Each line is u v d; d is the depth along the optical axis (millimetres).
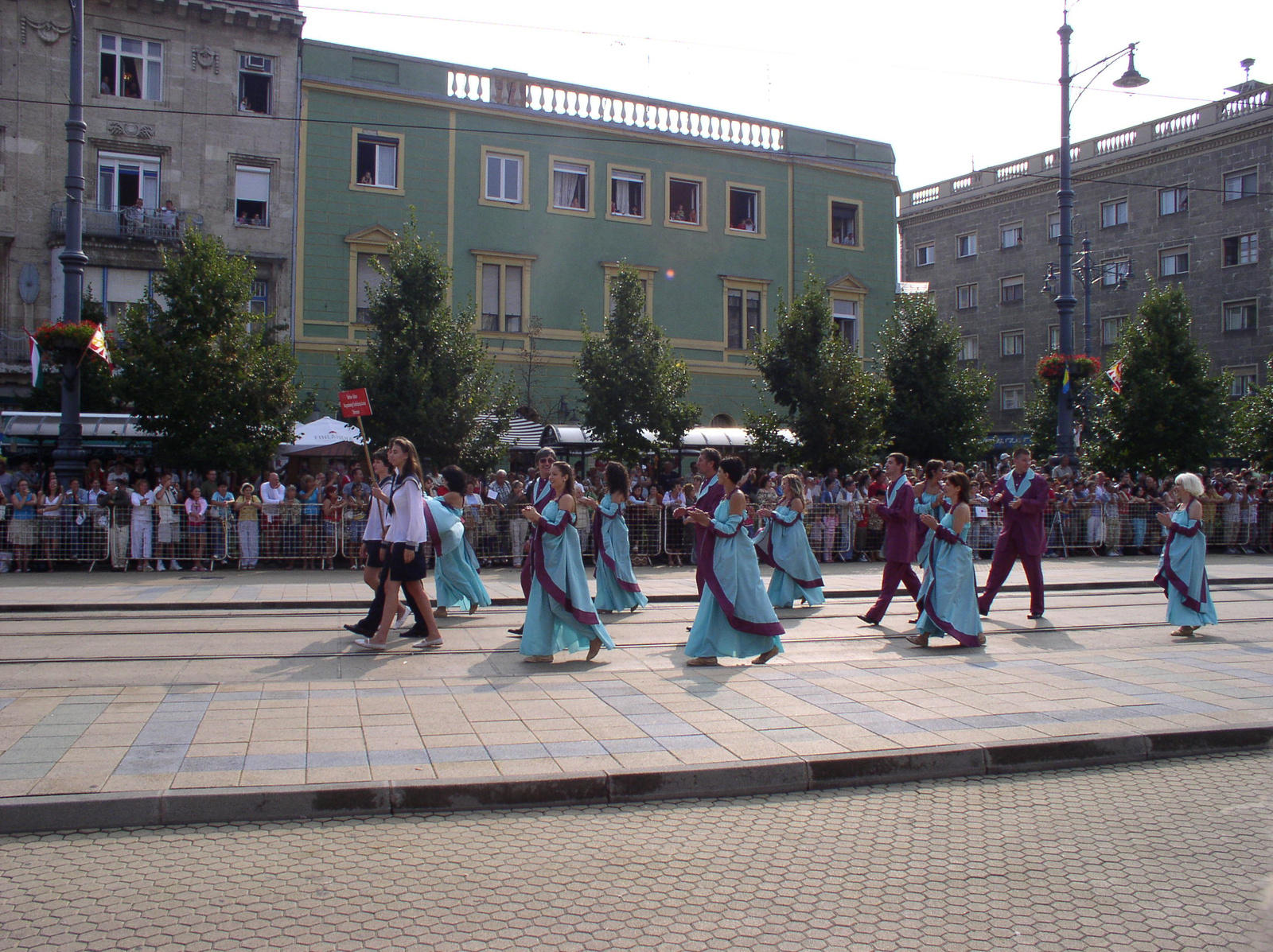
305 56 27016
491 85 29109
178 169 26422
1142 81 19359
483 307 28719
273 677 7680
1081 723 6234
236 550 16672
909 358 27906
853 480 21203
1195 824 4852
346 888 3996
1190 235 40812
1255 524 22062
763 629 8203
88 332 16766
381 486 10062
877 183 34500
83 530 15953
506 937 3584
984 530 20078
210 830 4621
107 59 26156
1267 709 6664
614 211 30547
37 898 3855
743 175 32250
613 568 11695
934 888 4066
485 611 11906
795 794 5285
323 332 27078
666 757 5434
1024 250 46844
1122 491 21969
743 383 32031
